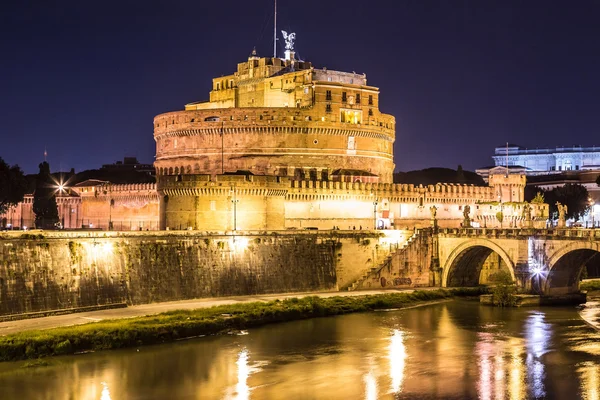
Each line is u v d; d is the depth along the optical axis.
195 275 134.25
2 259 110.75
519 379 92.62
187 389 87.94
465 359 101.31
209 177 156.75
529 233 142.25
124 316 115.25
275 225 164.25
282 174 190.00
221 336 113.00
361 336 114.50
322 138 195.62
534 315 130.75
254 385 89.69
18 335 100.44
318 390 88.19
